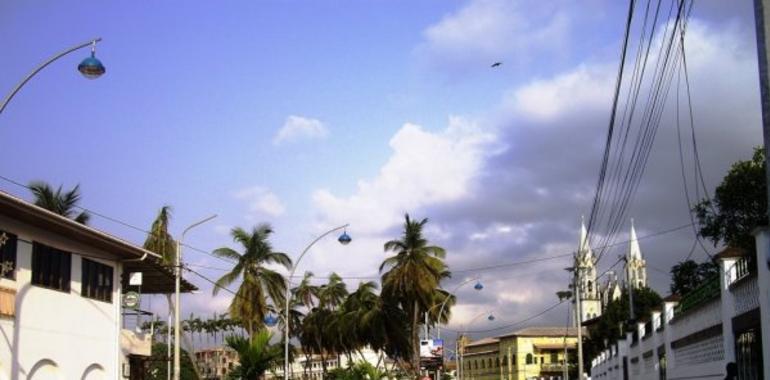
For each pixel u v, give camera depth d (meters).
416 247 66.94
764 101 8.33
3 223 22.44
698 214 33.66
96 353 27.41
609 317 82.31
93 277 27.61
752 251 15.71
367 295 79.44
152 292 36.94
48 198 41.94
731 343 17.28
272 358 33.34
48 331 24.39
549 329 135.62
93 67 16.33
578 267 45.44
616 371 41.59
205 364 105.69
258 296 57.22
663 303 25.73
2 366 21.88
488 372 142.25
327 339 84.19
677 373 23.84
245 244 57.94
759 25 8.42
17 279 22.91
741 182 32.16
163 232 48.88
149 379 41.88
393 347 74.69
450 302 75.00
